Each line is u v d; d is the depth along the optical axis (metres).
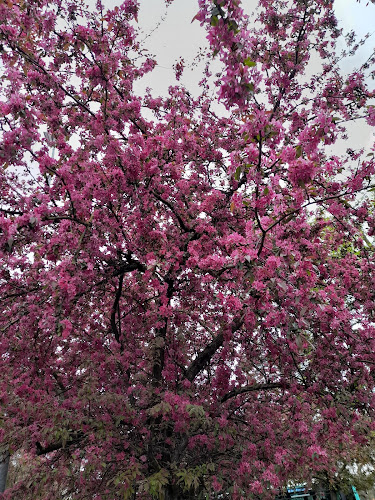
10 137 2.90
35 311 4.25
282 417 5.42
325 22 4.97
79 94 5.06
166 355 5.36
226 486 4.18
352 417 4.07
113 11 4.21
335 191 4.03
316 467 4.21
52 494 4.77
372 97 4.64
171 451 4.74
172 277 4.75
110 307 6.07
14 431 4.02
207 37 2.18
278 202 3.49
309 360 5.14
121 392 4.43
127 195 4.22
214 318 5.84
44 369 4.89
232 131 5.57
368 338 4.49
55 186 4.32
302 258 3.56
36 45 4.28
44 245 4.18
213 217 5.09
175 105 5.42
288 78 5.26
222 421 4.45
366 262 4.93
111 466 4.52
